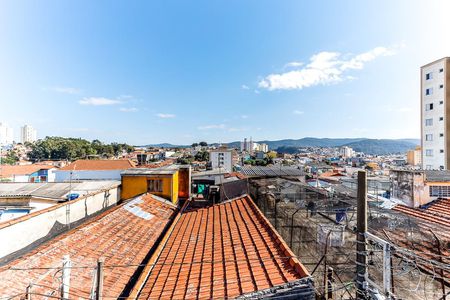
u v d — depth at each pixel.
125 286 7.29
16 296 5.48
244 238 9.00
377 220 11.47
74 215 12.09
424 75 50.88
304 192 13.96
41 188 18.41
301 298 5.39
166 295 6.28
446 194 16.89
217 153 92.25
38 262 7.06
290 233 11.13
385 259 5.04
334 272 7.61
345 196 13.19
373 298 5.04
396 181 18.55
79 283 6.84
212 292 5.87
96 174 40.41
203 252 8.62
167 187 17.09
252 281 6.01
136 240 10.30
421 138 51.41
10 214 14.12
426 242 9.34
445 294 6.94
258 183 15.83
